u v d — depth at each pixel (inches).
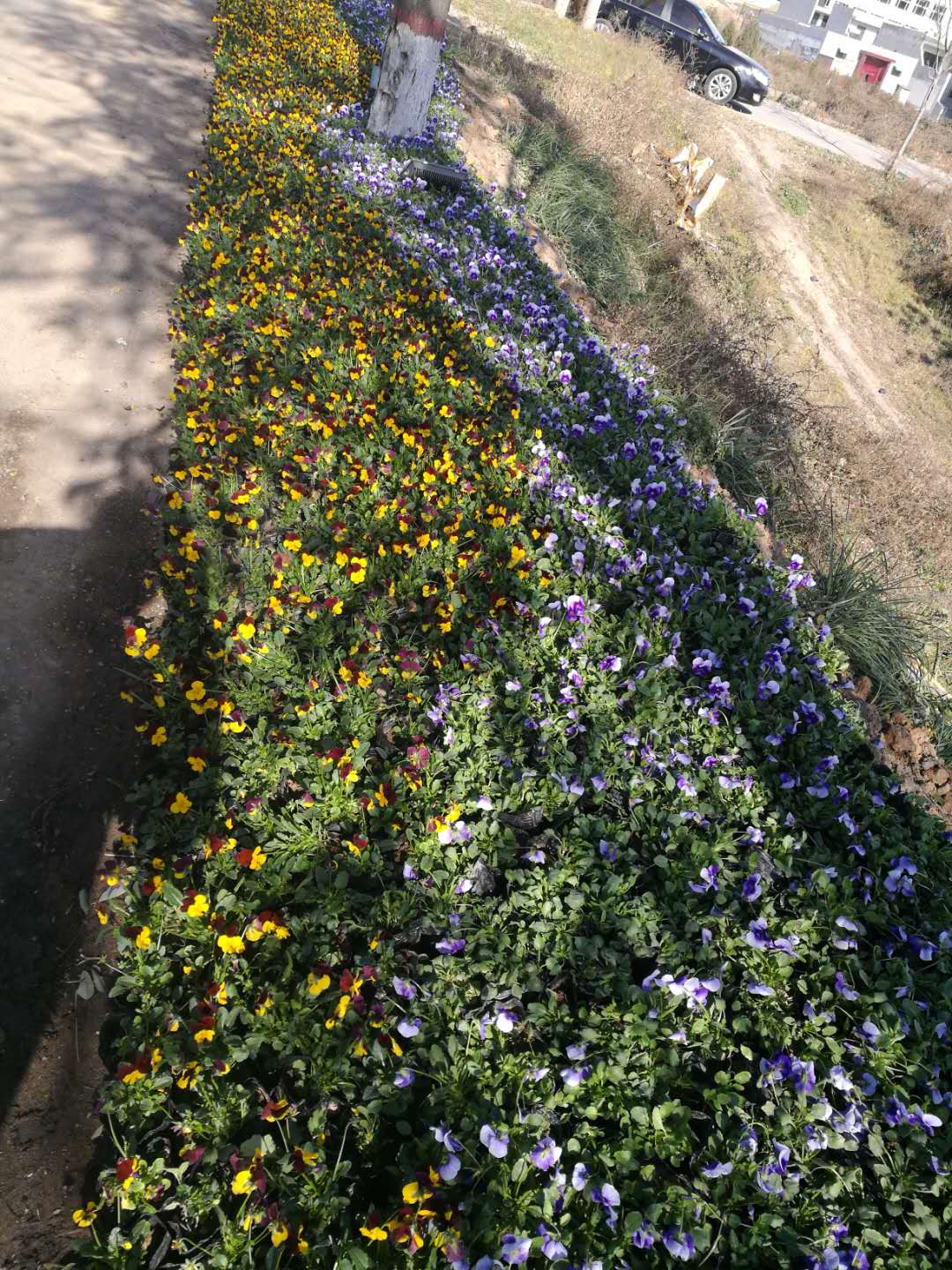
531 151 398.0
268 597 138.9
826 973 110.3
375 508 157.8
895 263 620.1
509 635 144.9
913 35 1537.9
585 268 350.0
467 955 101.6
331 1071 88.7
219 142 292.0
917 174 773.9
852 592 207.2
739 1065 99.9
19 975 96.2
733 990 107.2
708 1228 82.8
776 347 452.8
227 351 195.5
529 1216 81.0
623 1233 80.8
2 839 106.7
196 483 159.5
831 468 345.7
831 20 1567.4
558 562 166.6
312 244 239.5
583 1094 92.2
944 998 111.7
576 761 132.0
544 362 240.2
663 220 442.0
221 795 114.3
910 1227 87.4
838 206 622.2
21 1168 83.1
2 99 280.1
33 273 207.6
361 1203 83.1
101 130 285.3
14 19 346.0
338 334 204.5
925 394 530.6
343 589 144.0
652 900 111.8
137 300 212.4
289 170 280.2
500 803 118.8
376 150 325.4
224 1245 77.1
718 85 673.6
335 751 114.2
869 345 539.2
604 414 225.8
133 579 145.7
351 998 92.3
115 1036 94.0
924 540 333.4
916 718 191.0
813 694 158.2
